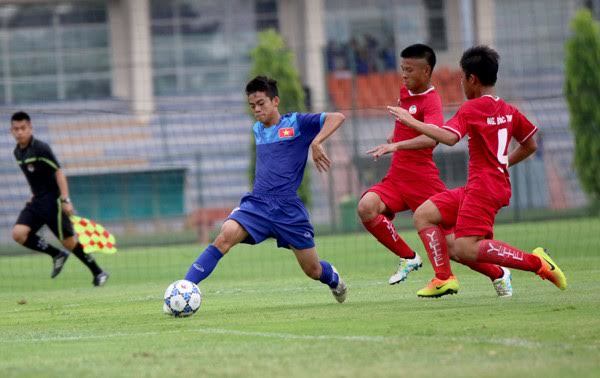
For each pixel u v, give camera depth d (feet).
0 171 298.76
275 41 278.67
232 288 115.55
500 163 79.61
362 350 57.72
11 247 262.67
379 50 344.49
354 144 265.95
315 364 53.42
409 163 94.17
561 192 305.32
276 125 83.25
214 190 314.14
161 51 346.54
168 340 66.13
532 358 53.06
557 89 349.41
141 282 143.23
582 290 90.63
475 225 79.36
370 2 356.38
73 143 313.53
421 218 84.33
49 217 128.06
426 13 358.23
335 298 90.89
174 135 321.52
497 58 80.38
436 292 84.33
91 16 338.95
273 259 181.27
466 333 63.21
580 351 54.90
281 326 71.56
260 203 82.69
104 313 90.07
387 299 90.63
